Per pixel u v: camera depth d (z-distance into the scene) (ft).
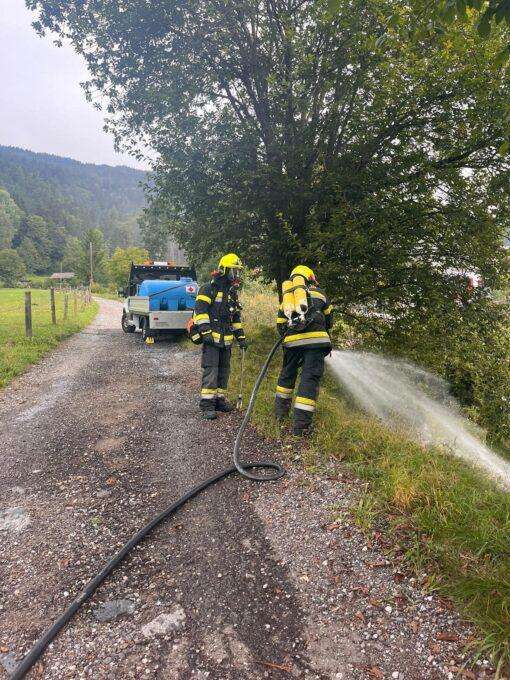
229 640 7.26
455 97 23.66
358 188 24.98
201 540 9.85
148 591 8.32
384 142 25.49
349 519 10.35
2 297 116.98
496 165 25.73
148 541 9.81
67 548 9.55
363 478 12.12
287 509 10.92
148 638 7.30
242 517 10.68
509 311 27.96
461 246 26.45
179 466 13.44
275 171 25.61
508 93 22.30
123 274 216.95
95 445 15.12
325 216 27.04
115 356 31.99
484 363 29.50
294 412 15.29
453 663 6.75
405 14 18.81
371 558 9.07
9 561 9.12
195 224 31.83
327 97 25.75
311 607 7.91
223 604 8.00
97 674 6.64
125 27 27.07
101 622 7.61
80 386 23.12
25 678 6.56
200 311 17.47
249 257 31.07
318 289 16.25
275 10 26.68
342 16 22.36
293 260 29.58
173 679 6.57
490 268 26.91
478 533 9.10
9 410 19.06
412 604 7.88
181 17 26.40
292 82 24.97
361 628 7.45
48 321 52.34
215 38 26.91
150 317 36.68
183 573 8.80
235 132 26.96
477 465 16.85
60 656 6.93
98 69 29.53
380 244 25.35
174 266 44.57
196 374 26.00
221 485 12.23
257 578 8.64
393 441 14.32
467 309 26.89
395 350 31.24
